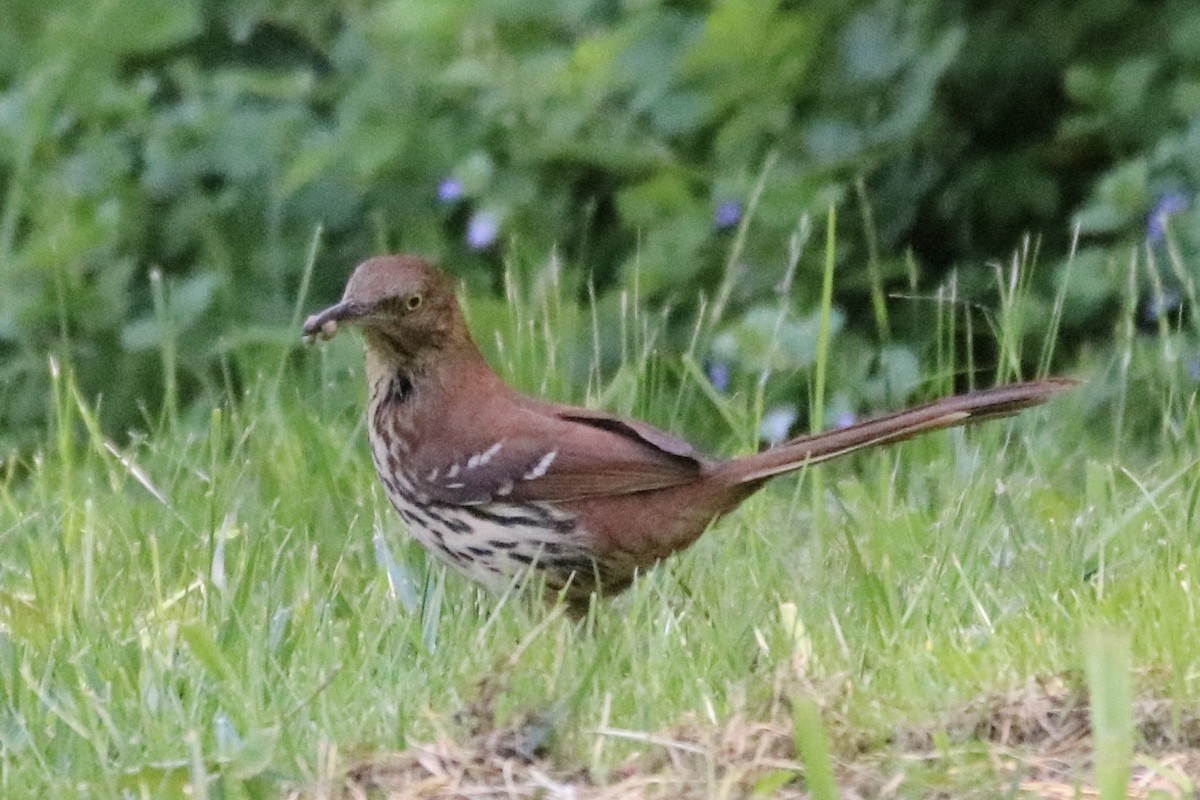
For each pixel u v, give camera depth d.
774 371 11.32
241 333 11.75
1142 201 11.79
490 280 12.46
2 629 7.90
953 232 13.03
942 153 12.95
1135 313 11.77
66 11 14.20
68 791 6.43
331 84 13.77
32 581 8.34
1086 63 12.84
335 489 9.59
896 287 12.80
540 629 7.18
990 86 13.02
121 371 12.66
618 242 13.13
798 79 12.80
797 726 5.98
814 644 7.63
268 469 9.80
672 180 12.41
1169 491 9.22
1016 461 10.43
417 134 13.17
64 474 9.24
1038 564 8.52
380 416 8.45
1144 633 7.40
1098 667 5.91
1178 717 6.68
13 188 13.34
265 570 8.52
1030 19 12.91
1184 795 6.20
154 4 13.64
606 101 13.04
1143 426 11.13
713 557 8.93
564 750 6.61
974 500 9.02
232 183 13.38
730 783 6.21
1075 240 10.66
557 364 10.71
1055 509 9.34
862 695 7.00
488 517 8.16
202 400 11.57
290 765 6.60
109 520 9.05
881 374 11.49
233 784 6.33
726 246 12.34
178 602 8.11
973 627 7.88
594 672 7.07
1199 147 11.93
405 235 13.23
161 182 13.31
